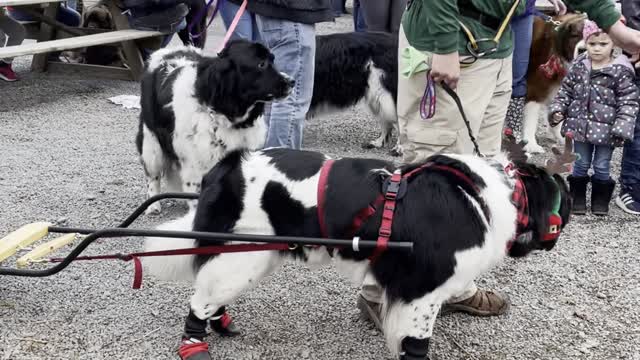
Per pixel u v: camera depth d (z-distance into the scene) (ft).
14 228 15.03
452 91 10.41
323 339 11.14
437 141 11.25
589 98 16.38
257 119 14.46
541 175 9.18
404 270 8.71
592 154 17.44
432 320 9.00
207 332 11.08
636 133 16.60
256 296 12.40
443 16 10.01
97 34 28.60
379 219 8.68
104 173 18.90
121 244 14.37
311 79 16.61
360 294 11.65
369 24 24.68
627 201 17.29
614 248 15.16
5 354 10.32
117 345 10.75
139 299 12.12
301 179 8.95
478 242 8.63
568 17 20.79
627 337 11.52
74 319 11.39
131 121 24.44
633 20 15.07
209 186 9.36
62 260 10.44
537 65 21.11
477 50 10.72
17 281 12.46
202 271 9.37
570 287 13.29
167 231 8.93
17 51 24.59
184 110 14.06
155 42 30.40
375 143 22.26
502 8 10.70
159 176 15.98
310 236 8.95
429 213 8.55
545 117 26.13
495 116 11.82
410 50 10.96
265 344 10.92
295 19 15.53
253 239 8.55
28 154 20.30
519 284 13.35
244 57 13.60
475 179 8.83
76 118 24.49
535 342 11.32
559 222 9.21
